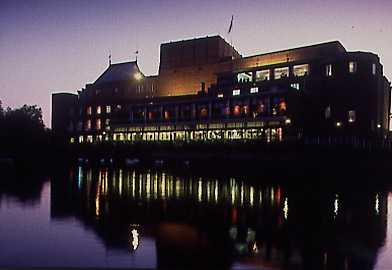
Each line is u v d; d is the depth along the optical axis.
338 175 44.97
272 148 50.97
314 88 63.75
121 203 27.33
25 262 12.91
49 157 66.25
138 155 65.62
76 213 23.53
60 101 86.06
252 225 20.25
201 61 86.94
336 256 14.52
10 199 29.22
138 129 78.00
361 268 13.76
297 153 48.44
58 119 85.25
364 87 59.53
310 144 48.72
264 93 62.38
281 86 66.69
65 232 18.31
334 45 70.38
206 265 13.31
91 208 25.38
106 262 13.27
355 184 39.09
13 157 60.44
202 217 22.42
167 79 90.50
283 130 59.19
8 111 61.25
